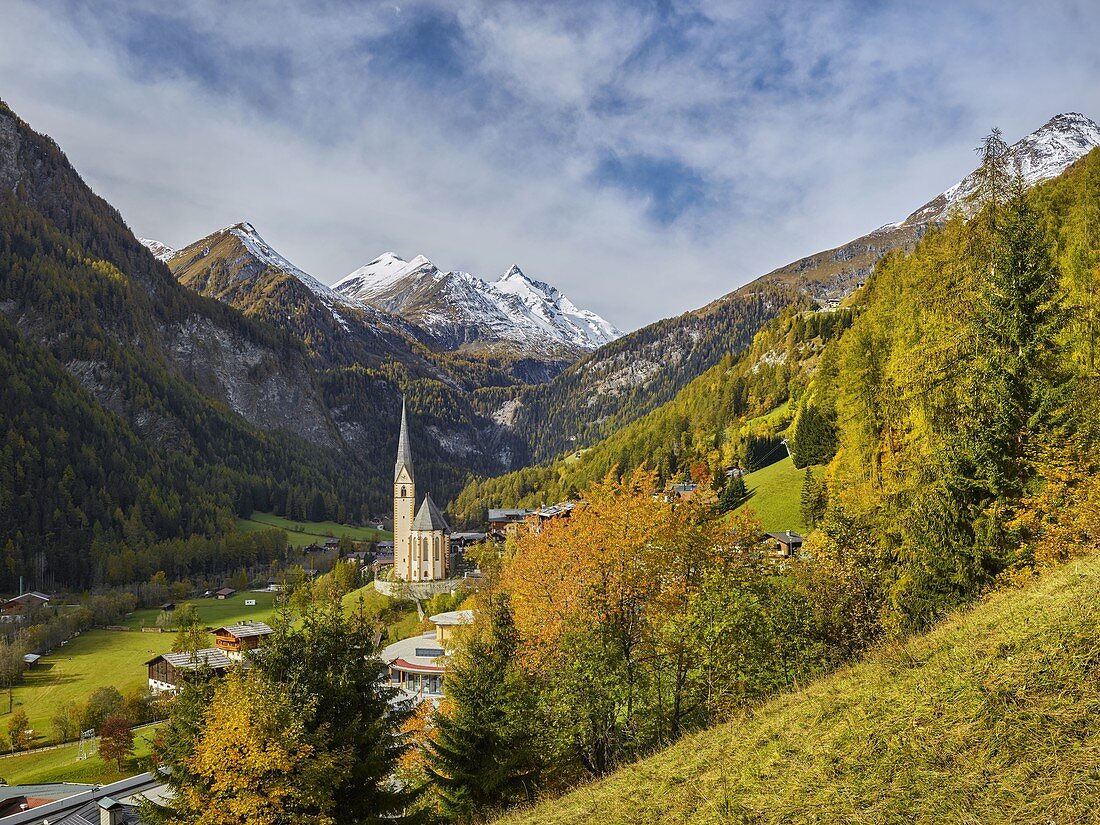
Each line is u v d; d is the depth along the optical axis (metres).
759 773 17.00
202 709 26.02
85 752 75.56
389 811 27.34
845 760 15.65
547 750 30.42
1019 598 20.20
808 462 109.19
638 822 17.23
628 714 31.09
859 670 21.61
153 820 24.92
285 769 23.34
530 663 38.50
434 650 78.38
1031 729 13.73
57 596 160.38
